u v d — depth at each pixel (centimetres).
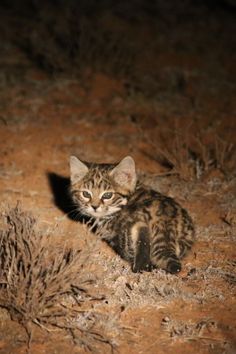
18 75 1577
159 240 806
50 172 1127
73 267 728
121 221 845
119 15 2069
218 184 1098
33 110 1403
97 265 812
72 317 706
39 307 688
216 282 791
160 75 1605
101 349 661
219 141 1275
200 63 1720
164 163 1191
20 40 1800
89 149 1236
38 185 1075
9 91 1487
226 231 933
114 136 1303
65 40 1666
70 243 860
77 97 1488
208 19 2108
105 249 871
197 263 840
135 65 1616
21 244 727
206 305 739
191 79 1609
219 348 664
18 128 1315
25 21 1952
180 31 1964
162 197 879
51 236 812
